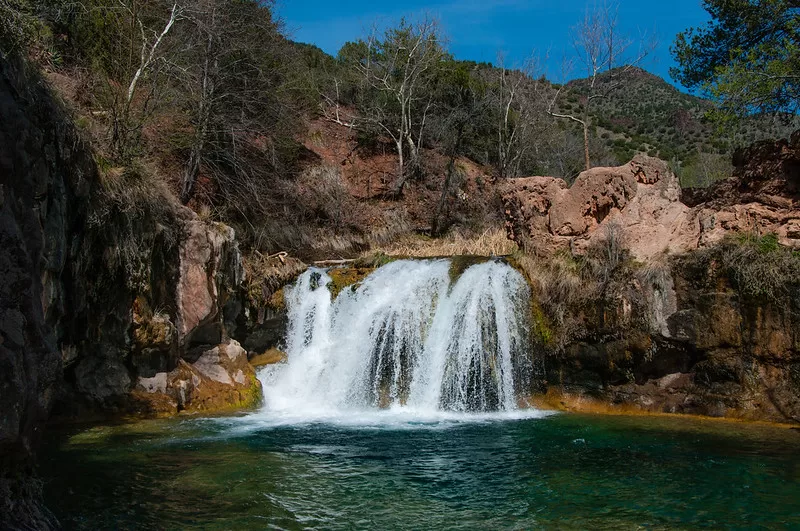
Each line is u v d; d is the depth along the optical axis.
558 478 7.89
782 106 14.32
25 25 7.42
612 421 11.77
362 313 15.04
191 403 12.32
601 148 41.53
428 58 31.95
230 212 19.52
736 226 12.61
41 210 7.46
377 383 14.08
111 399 11.24
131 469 8.02
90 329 10.51
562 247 14.66
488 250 17.34
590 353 13.20
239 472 7.99
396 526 6.27
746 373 11.77
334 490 7.36
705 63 16.89
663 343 12.55
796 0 14.77
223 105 19.89
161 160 17.75
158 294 12.13
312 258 21.17
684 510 6.71
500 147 31.73
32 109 7.38
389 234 24.78
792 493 7.23
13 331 5.15
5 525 5.07
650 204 13.87
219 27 18.31
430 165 29.72
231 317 14.50
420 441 9.97
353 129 31.06
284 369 14.62
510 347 13.69
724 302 11.95
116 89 13.69
